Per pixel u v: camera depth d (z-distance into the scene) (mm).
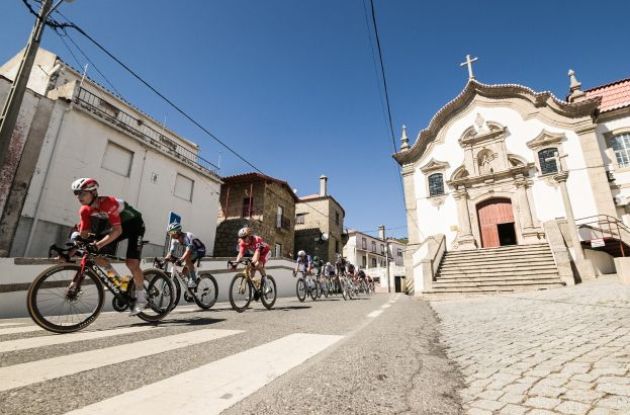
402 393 1860
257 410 1538
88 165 12375
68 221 11461
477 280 12344
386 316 5715
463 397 1843
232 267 6094
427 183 19406
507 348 2984
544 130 16688
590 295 6316
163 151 15789
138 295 4020
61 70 13875
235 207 22703
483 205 17875
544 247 13906
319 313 5887
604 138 15992
